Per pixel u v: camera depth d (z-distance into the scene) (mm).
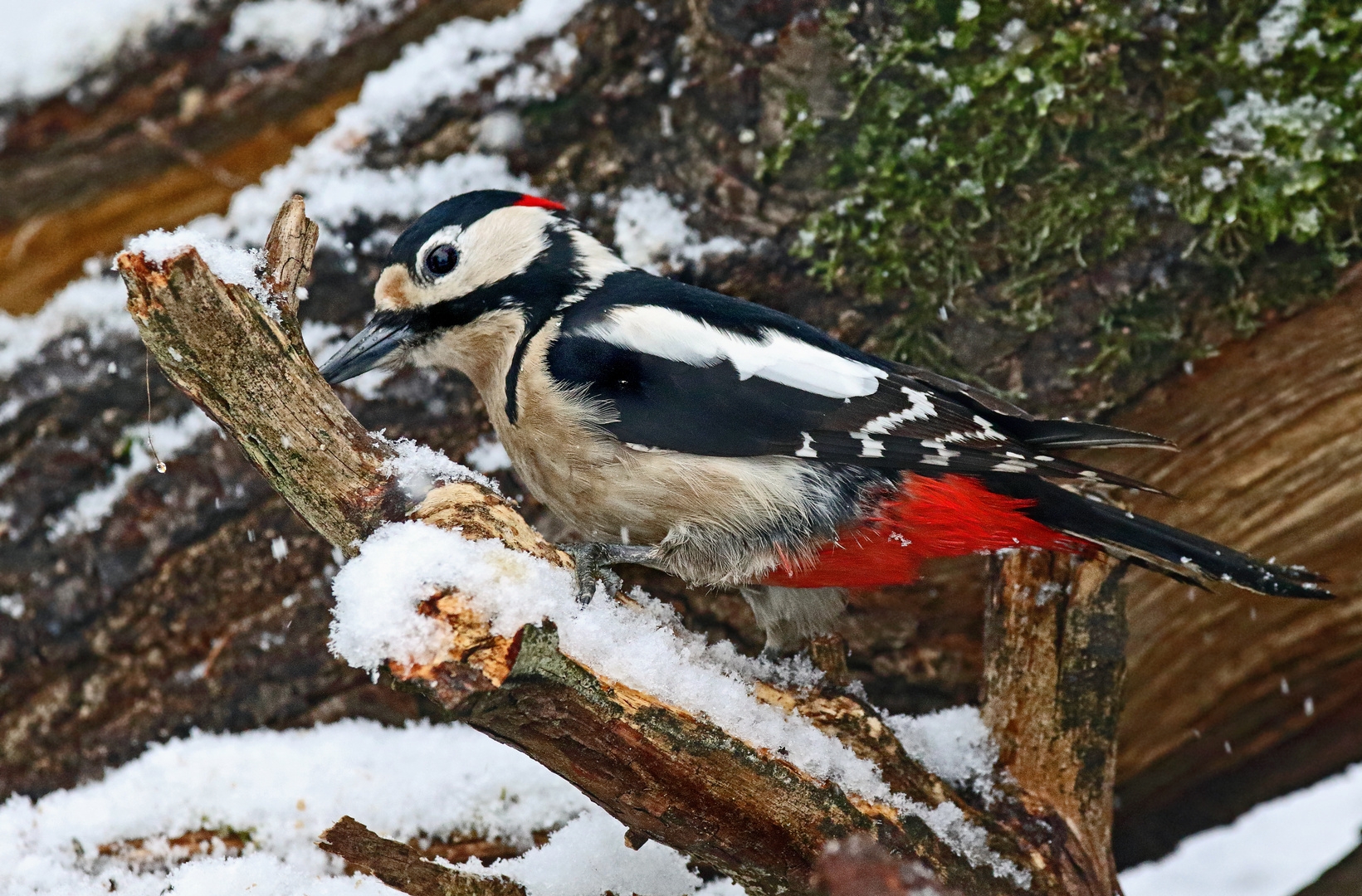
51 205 7820
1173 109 7281
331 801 7074
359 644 4559
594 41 7566
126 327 7746
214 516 7641
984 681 6777
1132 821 8992
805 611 6852
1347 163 7176
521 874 6016
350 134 7770
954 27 7277
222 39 7789
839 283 7605
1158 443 6391
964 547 6551
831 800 5449
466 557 4746
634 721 5000
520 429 6613
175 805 7066
